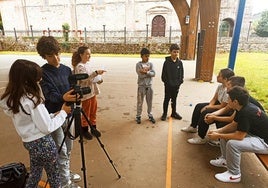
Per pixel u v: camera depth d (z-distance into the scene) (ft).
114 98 16.79
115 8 64.49
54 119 5.10
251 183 7.34
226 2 57.93
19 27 71.05
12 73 4.65
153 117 12.97
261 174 7.79
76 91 5.69
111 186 7.14
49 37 5.87
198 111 10.54
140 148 9.52
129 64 34.09
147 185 7.20
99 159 8.66
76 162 8.45
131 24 64.64
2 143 9.87
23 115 4.83
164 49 49.67
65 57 43.50
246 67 24.62
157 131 11.17
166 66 11.75
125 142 10.04
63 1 66.64
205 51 21.17
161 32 63.36
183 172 7.90
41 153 5.11
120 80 22.91
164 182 7.36
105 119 12.72
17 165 6.56
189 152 9.23
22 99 4.69
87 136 10.23
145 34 64.59
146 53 11.27
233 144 7.05
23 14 69.77
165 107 12.35
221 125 8.97
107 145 9.75
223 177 7.38
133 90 19.04
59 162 6.27
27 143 5.08
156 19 62.90
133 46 50.49
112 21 65.87
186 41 37.76
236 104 6.89
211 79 21.76
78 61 9.55
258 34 56.65
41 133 5.06
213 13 20.06
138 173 7.82
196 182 7.37
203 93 17.76
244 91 6.82
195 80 22.41
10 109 4.78
